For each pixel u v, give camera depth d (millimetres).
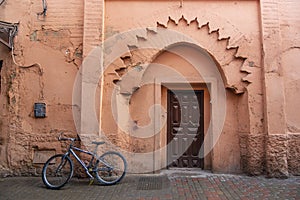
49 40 6875
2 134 6699
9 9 6996
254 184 5824
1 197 5027
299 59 6805
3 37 6859
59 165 5977
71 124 6656
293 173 6500
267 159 6395
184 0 6898
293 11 6922
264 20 6758
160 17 6844
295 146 6566
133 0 6914
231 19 6863
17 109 6742
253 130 6594
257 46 6797
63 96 6719
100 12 6746
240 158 6785
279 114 6496
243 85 6777
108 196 5082
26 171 6598
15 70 6828
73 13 6910
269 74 6605
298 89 6711
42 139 6648
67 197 5031
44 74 6797
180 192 5305
